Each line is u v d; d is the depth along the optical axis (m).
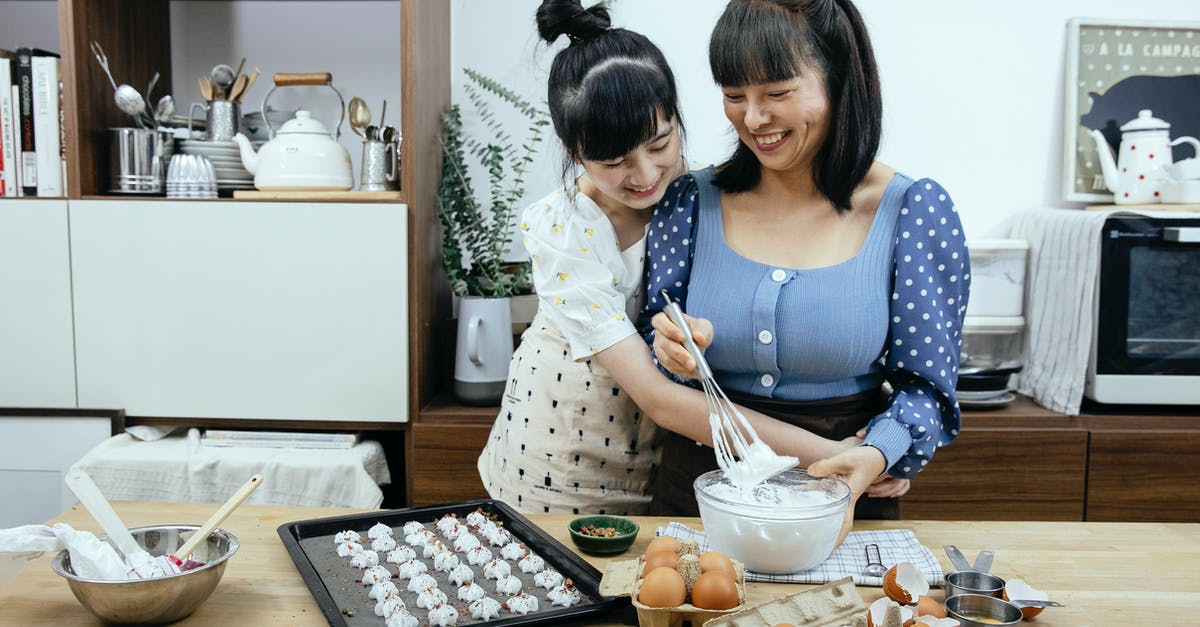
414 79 1.95
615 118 1.13
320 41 2.34
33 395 2.04
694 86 2.26
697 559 0.91
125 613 0.86
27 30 2.35
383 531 1.12
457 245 2.16
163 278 2.00
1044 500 1.94
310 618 0.91
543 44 2.27
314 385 2.01
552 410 1.53
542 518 1.21
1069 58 2.22
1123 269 1.93
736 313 1.18
